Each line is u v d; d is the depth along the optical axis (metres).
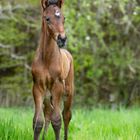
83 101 20.61
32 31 20.28
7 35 19.61
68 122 9.05
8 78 21.00
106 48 19.28
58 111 8.12
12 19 19.14
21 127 9.26
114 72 20.56
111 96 20.48
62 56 8.50
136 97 20.61
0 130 8.44
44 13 7.91
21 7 19.02
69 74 8.92
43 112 8.59
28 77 21.08
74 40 17.00
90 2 17.42
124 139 8.61
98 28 18.55
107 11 17.98
